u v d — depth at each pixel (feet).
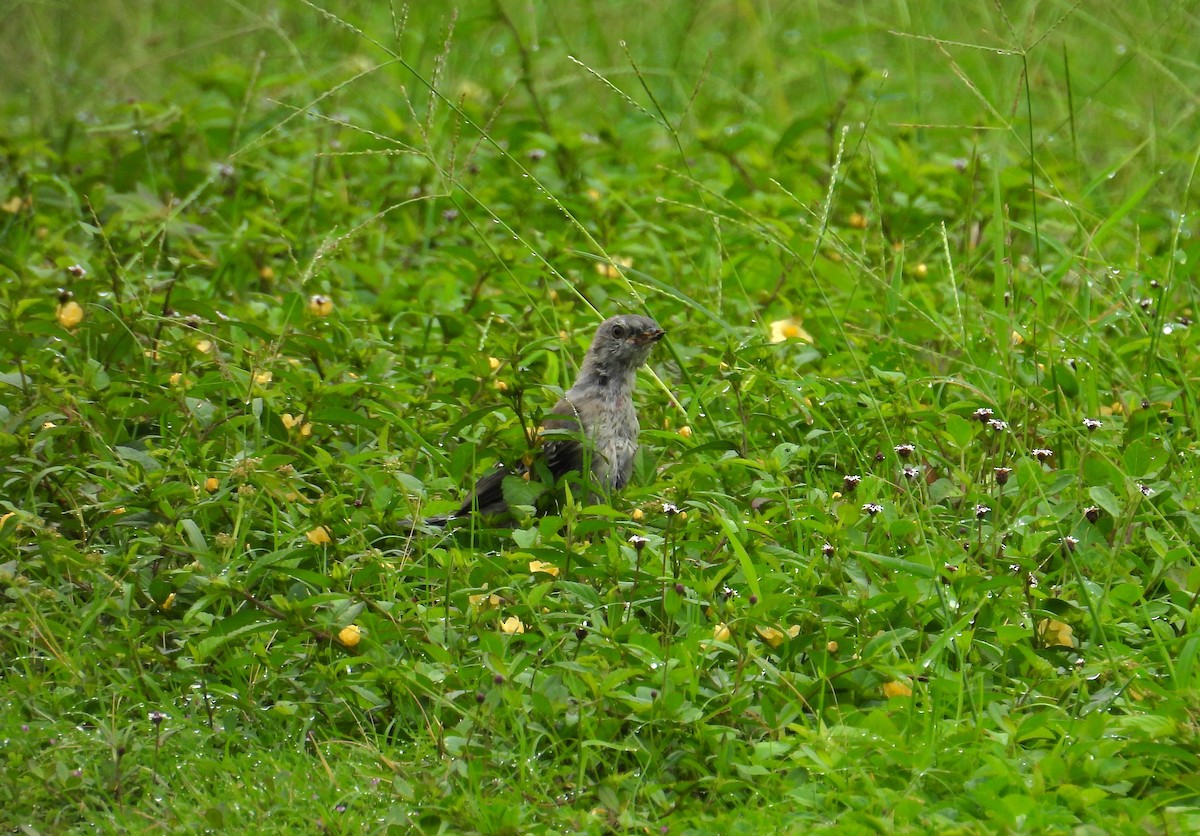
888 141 61.31
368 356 41.06
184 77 67.62
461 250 48.16
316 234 55.52
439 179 56.03
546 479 36.55
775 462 36.19
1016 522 33.60
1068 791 24.75
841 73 76.84
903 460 36.81
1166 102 66.74
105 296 43.93
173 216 51.70
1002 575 31.73
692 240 55.21
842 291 49.49
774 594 30.81
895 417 39.11
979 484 36.55
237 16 81.05
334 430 39.47
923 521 34.99
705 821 25.61
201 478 35.12
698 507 35.17
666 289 47.11
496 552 35.19
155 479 32.99
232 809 26.22
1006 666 30.22
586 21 82.43
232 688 29.48
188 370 40.14
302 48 76.28
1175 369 42.52
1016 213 55.57
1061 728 27.43
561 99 74.49
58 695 29.04
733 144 59.77
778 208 54.60
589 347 41.50
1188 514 33.68
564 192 58.03
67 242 53.52
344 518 34.60
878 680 28.78
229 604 32.60
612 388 39.75
